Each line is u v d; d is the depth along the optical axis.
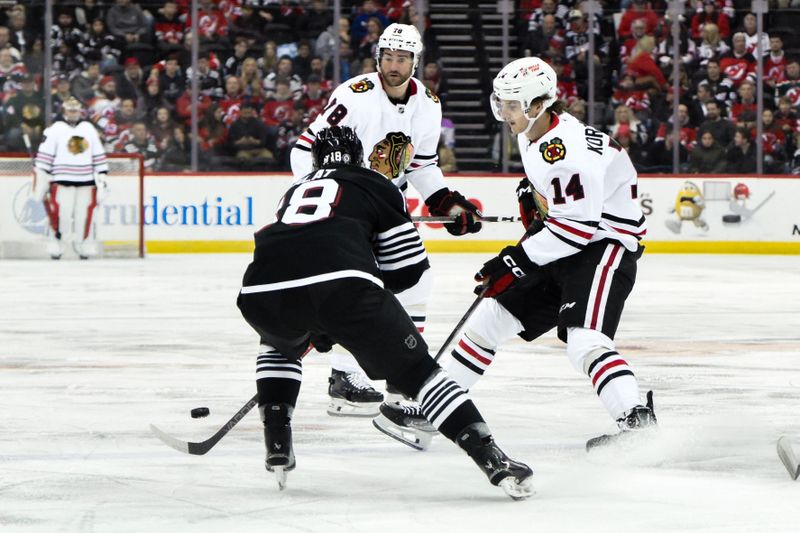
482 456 9.32
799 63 44.59
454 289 29.56
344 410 13.72
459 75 45.06
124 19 42.75
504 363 17.97
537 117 11.29
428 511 9.28
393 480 10.44
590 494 9.86
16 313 24.55
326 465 11.07
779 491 9.93
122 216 41.16
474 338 12.11
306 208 9.66
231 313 24.61
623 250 11.61
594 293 11.34
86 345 19.97
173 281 31.84
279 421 9.89
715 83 44.47
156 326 22.52
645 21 44.59
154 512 9.25
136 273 34.38
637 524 8.83
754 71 44.50
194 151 43.31
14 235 40.38
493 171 44.97
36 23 42.25
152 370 17.31
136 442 12.15
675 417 13.55
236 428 12.98
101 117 42.81
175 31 43.28
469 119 45.03
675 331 22.14
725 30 44.47
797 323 23.44
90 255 40.12
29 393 15.30
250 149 43.66
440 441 12.30
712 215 43.75
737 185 43.66
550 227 11.18
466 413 9.33
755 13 44.28
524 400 14.77
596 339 11.33
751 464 11.07
